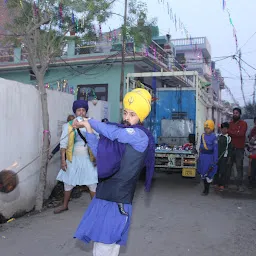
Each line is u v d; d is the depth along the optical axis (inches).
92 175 227.5
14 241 176.1
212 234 196.7
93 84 636.1
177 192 326.6
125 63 600.1
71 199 275.9
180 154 386.3
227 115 1590.8
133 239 184.1
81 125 104.5
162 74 438.0
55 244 173.0
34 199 245.4
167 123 463.2
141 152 103.0
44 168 239.6
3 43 294.4
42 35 263.9
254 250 173.3
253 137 381.4
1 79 210.7
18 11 266.1
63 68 654.5
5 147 213.8
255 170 371.6
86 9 270.5
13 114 221.5
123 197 102.7
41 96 241.6
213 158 311.0
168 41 776.3
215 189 347.3
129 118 108.1
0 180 208.8
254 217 238.1
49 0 259.9
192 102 465.4
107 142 101.1
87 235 102.7
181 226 211.0
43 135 247.0
